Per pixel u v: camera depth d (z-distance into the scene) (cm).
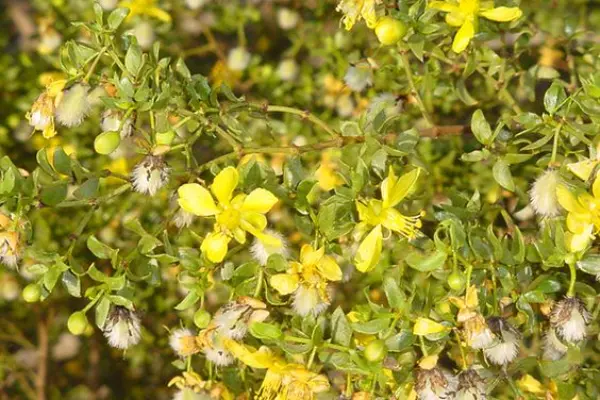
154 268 43
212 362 43
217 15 61
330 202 41
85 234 53
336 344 40
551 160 41
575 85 48
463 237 40
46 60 59
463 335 40
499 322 40
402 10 43
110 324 42
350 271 44
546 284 41
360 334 41
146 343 58
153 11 57
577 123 42
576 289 42
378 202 41
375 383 41
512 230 43
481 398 40
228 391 43
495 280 41
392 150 43
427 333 39
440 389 39
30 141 57
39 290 41
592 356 45
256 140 53
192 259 42
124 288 42
